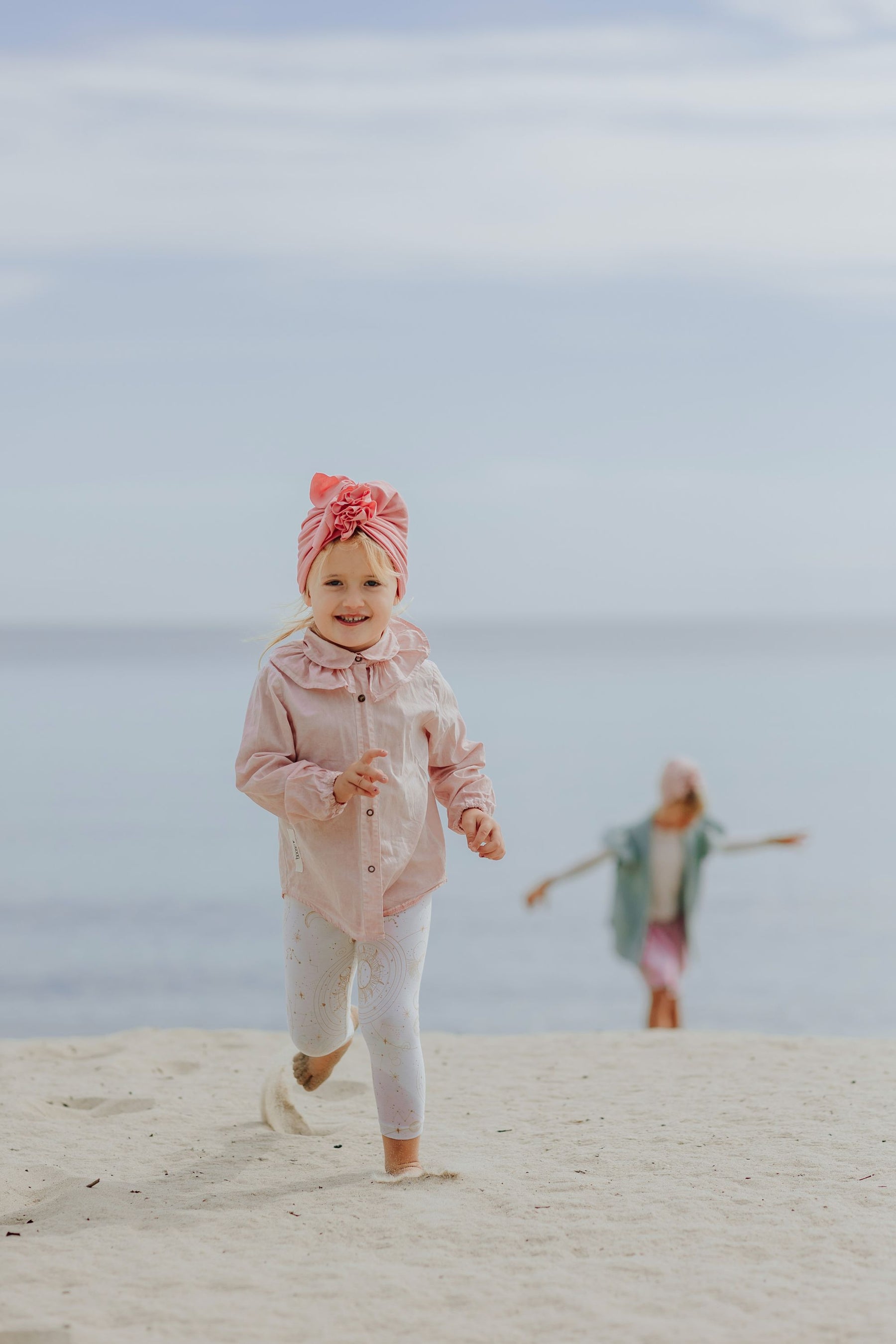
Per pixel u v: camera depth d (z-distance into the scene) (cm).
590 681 8788
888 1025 1369
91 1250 312
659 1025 803
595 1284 286
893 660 13688
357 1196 352
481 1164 384
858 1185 348
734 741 4506
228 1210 343
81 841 2661
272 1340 260
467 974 1650
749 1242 309
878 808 2925
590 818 2858
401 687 387
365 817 372
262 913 1978
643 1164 376
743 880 2258
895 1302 272
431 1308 275
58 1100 476
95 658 16412
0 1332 260
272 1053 563
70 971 1617
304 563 393
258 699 382
